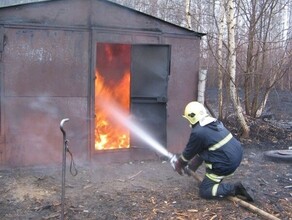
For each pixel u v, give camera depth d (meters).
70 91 5.98
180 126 6.74
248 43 9.88
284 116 12.69
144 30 6.38
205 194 4.70
